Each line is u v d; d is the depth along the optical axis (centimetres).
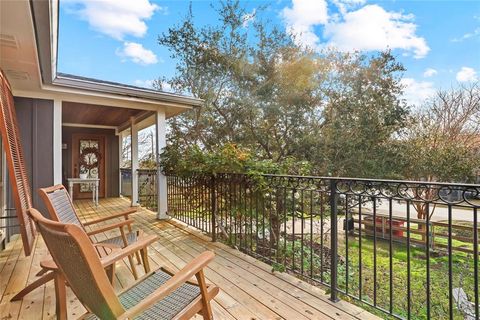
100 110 671
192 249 362
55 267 181
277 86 1141
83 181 741
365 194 210
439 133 1047
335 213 226
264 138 1145
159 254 343
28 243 293
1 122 276
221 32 1158
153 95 558
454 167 937
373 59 1120
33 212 139
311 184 268
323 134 1094
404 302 349
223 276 274
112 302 107
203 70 1146
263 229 333
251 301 224
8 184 423
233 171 381
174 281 126
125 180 948
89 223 263
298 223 561
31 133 484
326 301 224
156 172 623
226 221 395
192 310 145
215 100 1159
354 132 1060
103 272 105
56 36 307
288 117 1132
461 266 464
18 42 287
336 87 1138
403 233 652
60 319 181
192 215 483
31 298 232
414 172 995
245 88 1149
